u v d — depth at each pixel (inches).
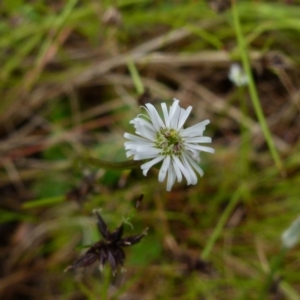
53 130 7.3
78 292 6.5
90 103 7.7
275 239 6.7
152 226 6.6
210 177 7.0
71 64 7.6
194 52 7.6
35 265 6.7
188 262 6.1
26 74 7.4
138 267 6.3
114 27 7.1
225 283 6.3
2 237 6.9
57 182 6.9
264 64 7.0
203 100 7.6
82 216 6.5
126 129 7.1
